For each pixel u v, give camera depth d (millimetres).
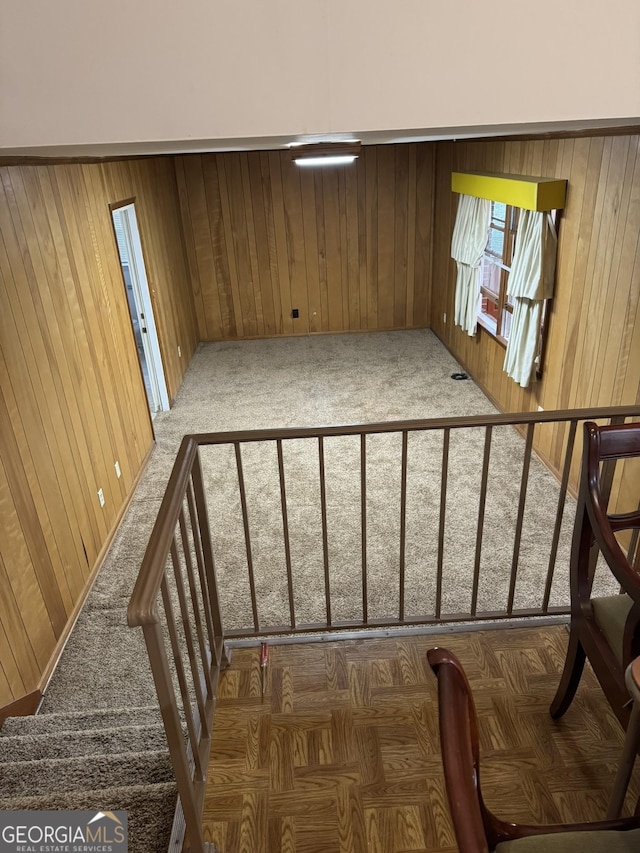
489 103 1561
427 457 4719
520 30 1498
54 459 3088
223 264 7645
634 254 3207
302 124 1561
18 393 2748
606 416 2035
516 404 5125
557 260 4145
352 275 7816
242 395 6230
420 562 3496
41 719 2428
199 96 1514
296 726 1983
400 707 2041
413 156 7254
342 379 6527
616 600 1764
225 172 7184
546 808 1709
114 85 1497
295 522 3961
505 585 3273
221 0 1438
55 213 3424
